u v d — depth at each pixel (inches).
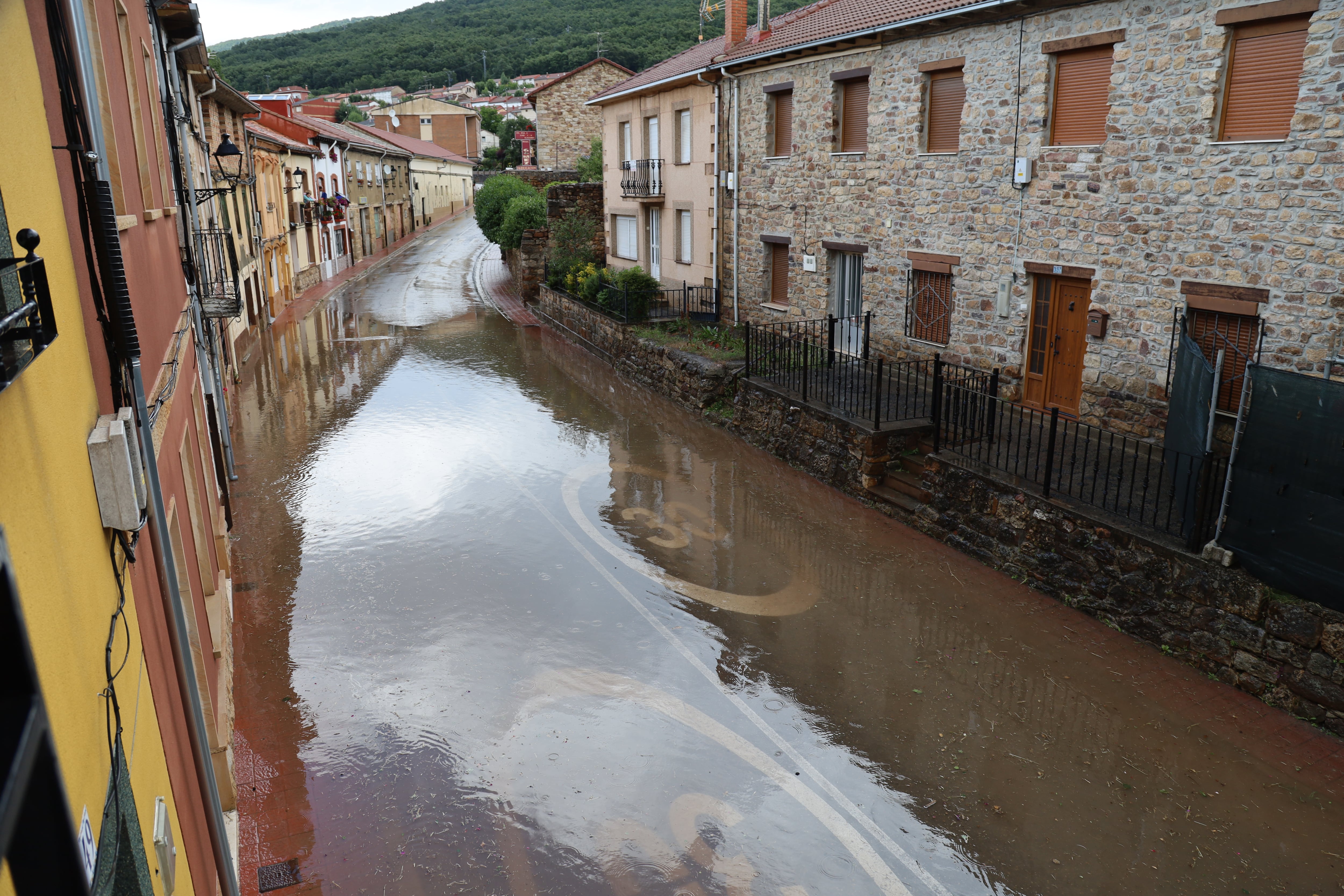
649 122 955.3
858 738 286.4
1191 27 397.4
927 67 548.7
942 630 352.5
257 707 308.2
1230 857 231.8
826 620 363.6
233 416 698.8
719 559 425.7
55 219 123.2
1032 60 478.9
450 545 447.2
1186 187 409.7
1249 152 382.3
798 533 453.1
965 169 533.0
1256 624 297.7
